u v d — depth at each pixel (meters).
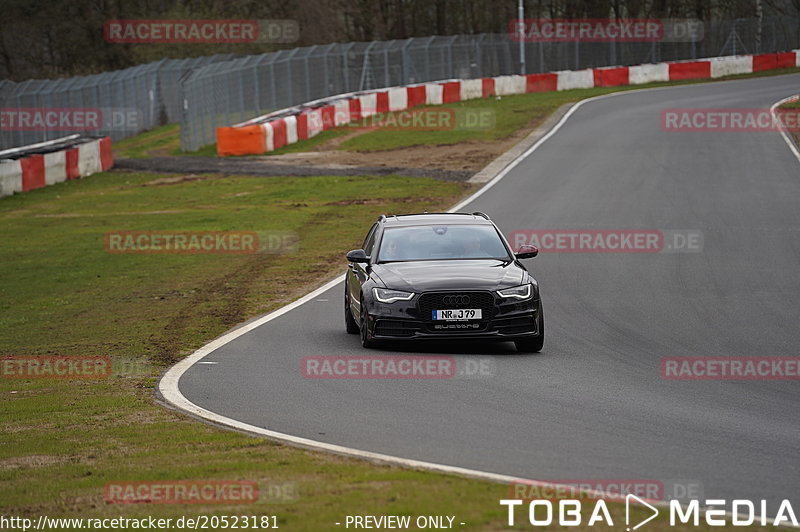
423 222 52.25
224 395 39.19
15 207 122.88
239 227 99.94
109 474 28.22
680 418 34.22
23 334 58.62
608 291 63.34
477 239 50.81
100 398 39.94
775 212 92.69
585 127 162.88
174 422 34.81
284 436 32.09
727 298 60.41
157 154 171.00
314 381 41.16
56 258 88.50
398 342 49.97
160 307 64.69
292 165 145.88
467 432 32.28
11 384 44.47
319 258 81.56
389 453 29.78
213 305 64.06
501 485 25.47
